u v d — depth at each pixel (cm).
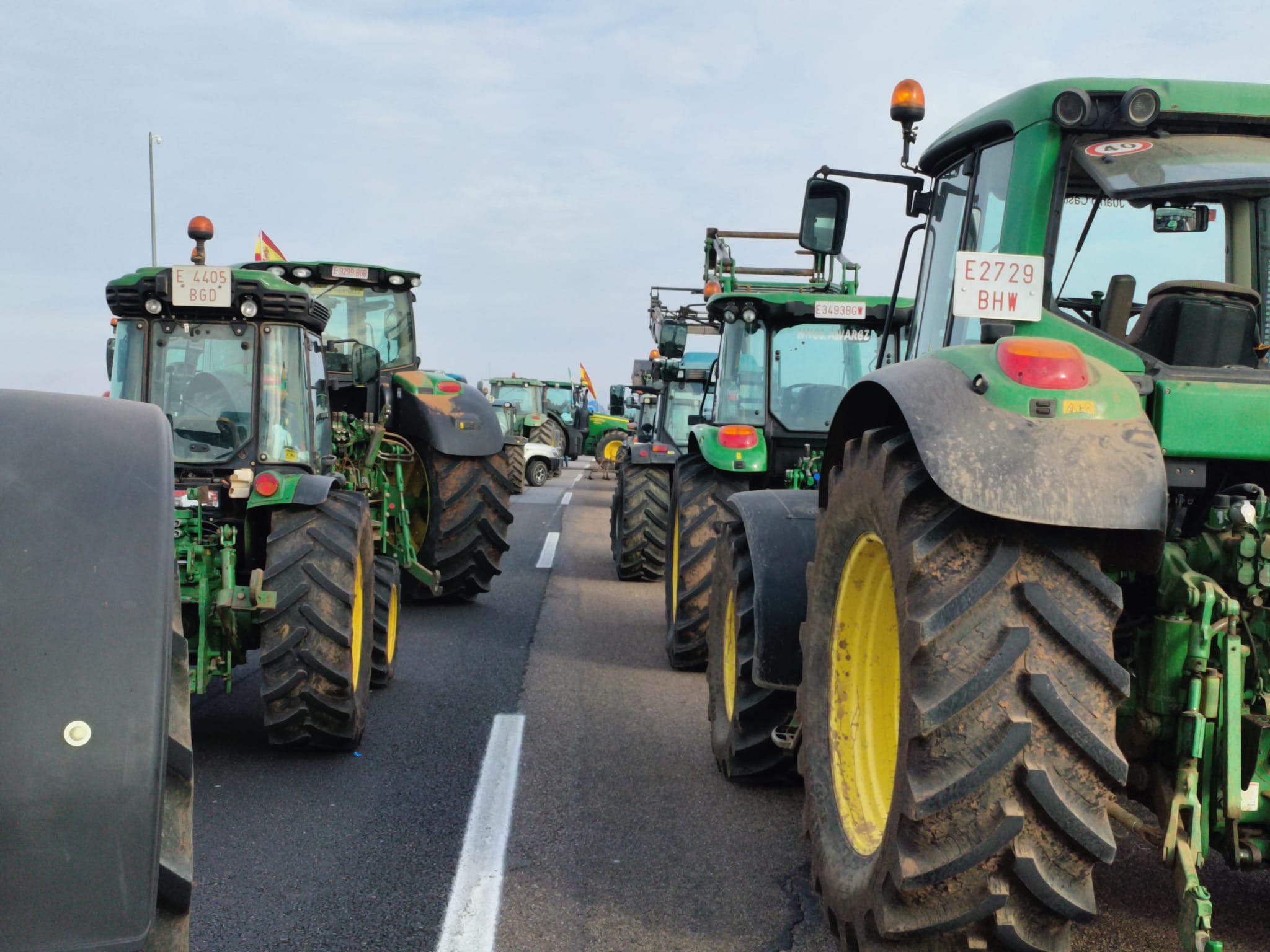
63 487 167
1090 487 216
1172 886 335
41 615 158
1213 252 292
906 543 232
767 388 764
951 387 238
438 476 834
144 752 157
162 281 490
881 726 295
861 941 254
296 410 514
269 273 526
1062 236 289
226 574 443
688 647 636
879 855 242
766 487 729
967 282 268
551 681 617
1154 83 282
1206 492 265
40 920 150
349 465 718
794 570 405
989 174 321
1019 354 235
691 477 679
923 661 223
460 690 595
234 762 464
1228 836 243
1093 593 221
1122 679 216
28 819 150
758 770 428
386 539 799
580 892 335
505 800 418
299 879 341
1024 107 294
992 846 215
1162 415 246
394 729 516
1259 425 245
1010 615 220
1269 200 289
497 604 880
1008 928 221
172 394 503
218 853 361
